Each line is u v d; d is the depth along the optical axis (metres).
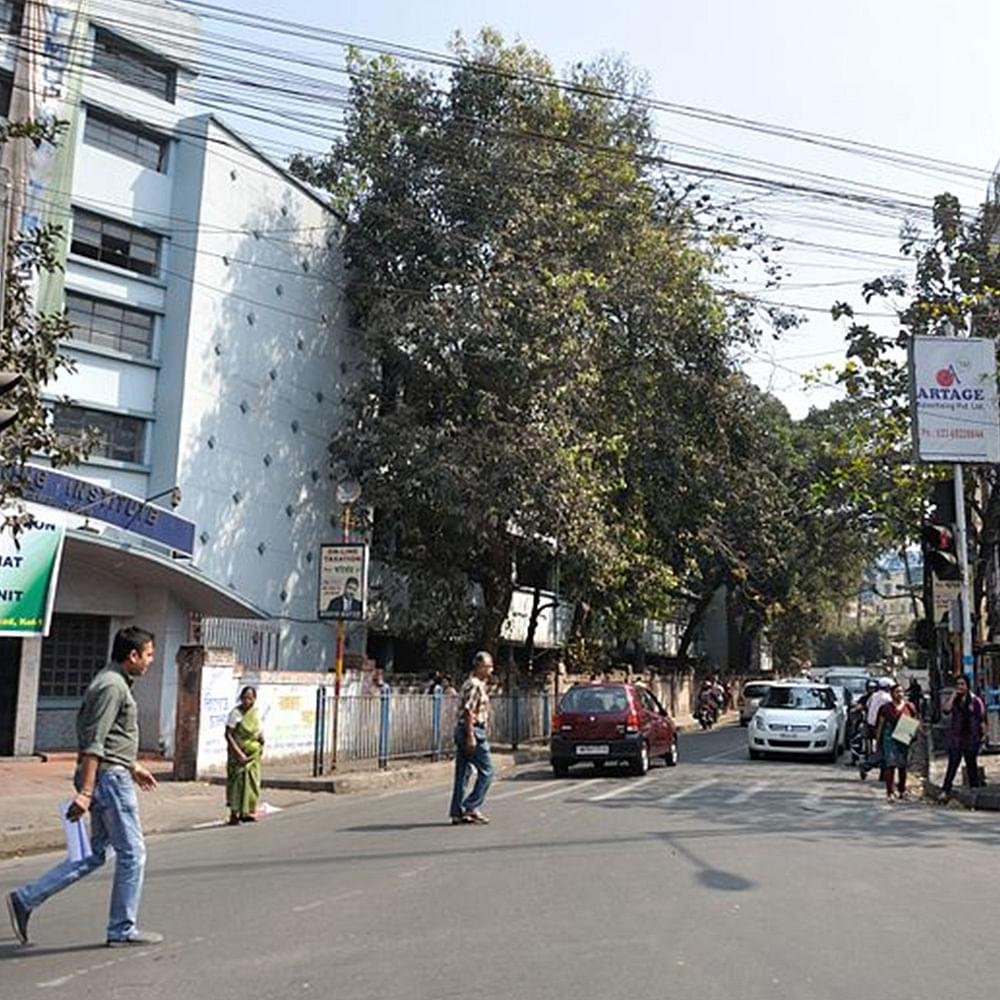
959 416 20.16
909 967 6.31
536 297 24.69
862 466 25.14
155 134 23.55
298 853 10.59
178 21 23.95
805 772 20.55
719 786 17.25
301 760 20.47
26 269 13.59
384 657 31.73
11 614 17.22
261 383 25.27
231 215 24.53
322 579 18.64
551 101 27.03
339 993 5.77
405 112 26.53
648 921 7.39
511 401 24.72
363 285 27.42
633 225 28.62
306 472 26.64
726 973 6.12
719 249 29.73
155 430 23.09
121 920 6.84
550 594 36.97
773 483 39.44
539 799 15.27
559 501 23.77
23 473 12.53
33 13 20.58
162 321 23.45
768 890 8.50
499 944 6.77
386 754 20.81
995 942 6.95
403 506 24.83
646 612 33.31
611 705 19.59
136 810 7.04
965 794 15.59
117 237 22.83
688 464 32.25
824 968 6.25
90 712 6.86
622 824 12.38
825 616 65.12
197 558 23.22
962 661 19.27
